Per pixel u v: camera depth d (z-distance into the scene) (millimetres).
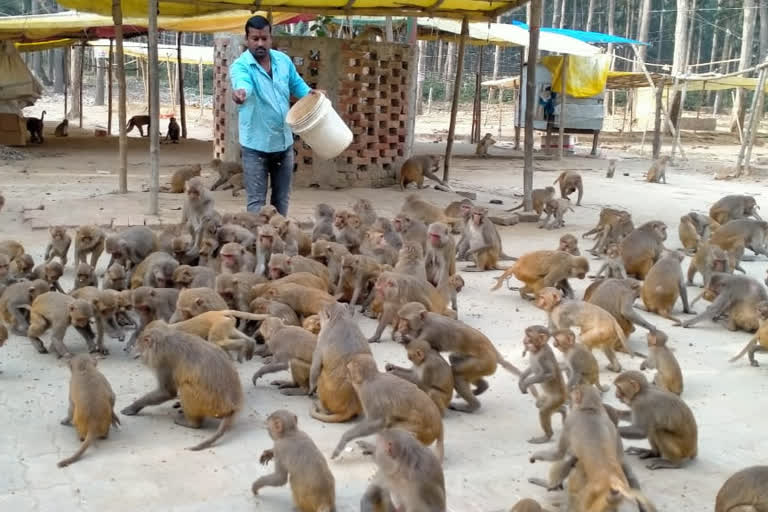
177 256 5750
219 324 4477
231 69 6664
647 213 9055
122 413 4141
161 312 4793
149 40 7254
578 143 19391
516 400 4426
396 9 8688
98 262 6316
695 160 15852
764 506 3076
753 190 11125
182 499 3521
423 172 9641
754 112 12742
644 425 3873
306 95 6395
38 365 4602
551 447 3979
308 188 9375
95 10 9469
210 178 9992
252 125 6723
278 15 10523
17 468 3723
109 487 3600
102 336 4730
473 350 4238
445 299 5383
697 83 17719
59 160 11602
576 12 36719
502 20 35719
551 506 3539
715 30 33500
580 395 3406
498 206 9031
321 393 4133
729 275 5434
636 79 17453
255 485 3508
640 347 5094
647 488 3748
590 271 6594
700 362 4930
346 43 9203
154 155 7418
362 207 6852
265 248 5539
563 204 8047
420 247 5434
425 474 3018
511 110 30688
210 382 3941
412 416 3695
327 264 5621
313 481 3305
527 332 4016
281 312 4684
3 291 5133
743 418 4309
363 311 5469
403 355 4840
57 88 31125
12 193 8719
